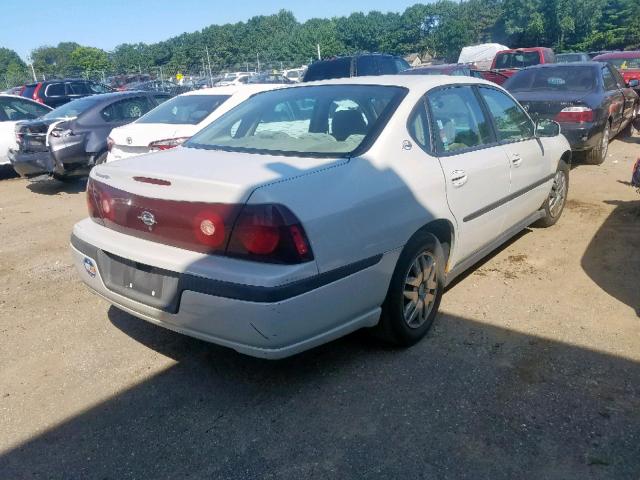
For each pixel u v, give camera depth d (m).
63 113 8.73
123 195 3.03
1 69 96.31
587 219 5.88
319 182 2.79
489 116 4.23
